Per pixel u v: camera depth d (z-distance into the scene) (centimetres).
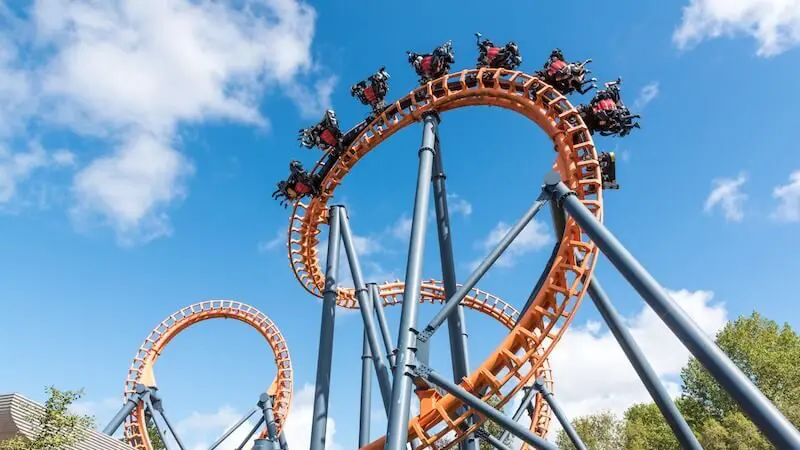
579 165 1820
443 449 1772
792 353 3756
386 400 1873
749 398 1013
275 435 3256
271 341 3716
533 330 1748
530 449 2880
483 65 2162
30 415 1477
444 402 1698
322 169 2525
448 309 1573
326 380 1978
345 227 2280
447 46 2231
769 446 3112
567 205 1612
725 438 3322
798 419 3109
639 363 1611
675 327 1175
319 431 1869
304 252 2753
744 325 4166
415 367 1488
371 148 2381
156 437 5534
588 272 1669
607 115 1950
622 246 1384
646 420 4922
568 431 2211
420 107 2166
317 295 3125
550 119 1939
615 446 4362
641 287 1284
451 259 2147
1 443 1409
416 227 1719
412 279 1608
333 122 2411
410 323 1530
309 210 2617
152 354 3566
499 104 2111
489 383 1675
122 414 3253
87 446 1642
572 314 1642
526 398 2416
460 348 2036
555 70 2039
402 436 1379
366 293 2138
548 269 1855
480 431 2009
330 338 2066
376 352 1983
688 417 4216
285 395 3588
